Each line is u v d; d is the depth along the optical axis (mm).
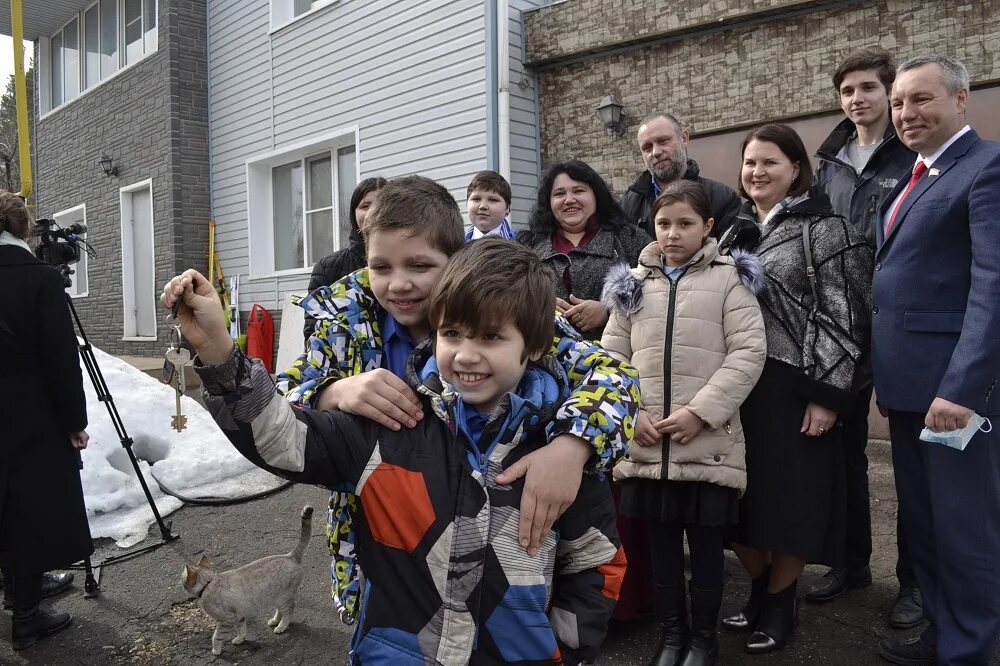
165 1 8836
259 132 8492
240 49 8641
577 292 2816
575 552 1293
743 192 2879
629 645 2580
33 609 2758
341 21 7379
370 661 1223
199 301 1057
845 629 2615
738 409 2336
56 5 11094
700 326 2340
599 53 5914
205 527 3916
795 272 2398
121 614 2973
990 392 2012
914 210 2252
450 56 6410
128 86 9742
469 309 1173
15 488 2688
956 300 2166
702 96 5441
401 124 6895
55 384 2740
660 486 2312
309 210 8305
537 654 1204
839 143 3383
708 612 2318
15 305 2658
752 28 5176
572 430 1226
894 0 4605
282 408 1147
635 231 2941
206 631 2824
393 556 1222
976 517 2115
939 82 2209
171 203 9016
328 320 1514
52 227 3307
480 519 1198
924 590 2332
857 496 2900
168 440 4910
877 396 2357
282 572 2719
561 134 6223
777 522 2332
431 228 1372
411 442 1248
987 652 2105
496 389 1235
